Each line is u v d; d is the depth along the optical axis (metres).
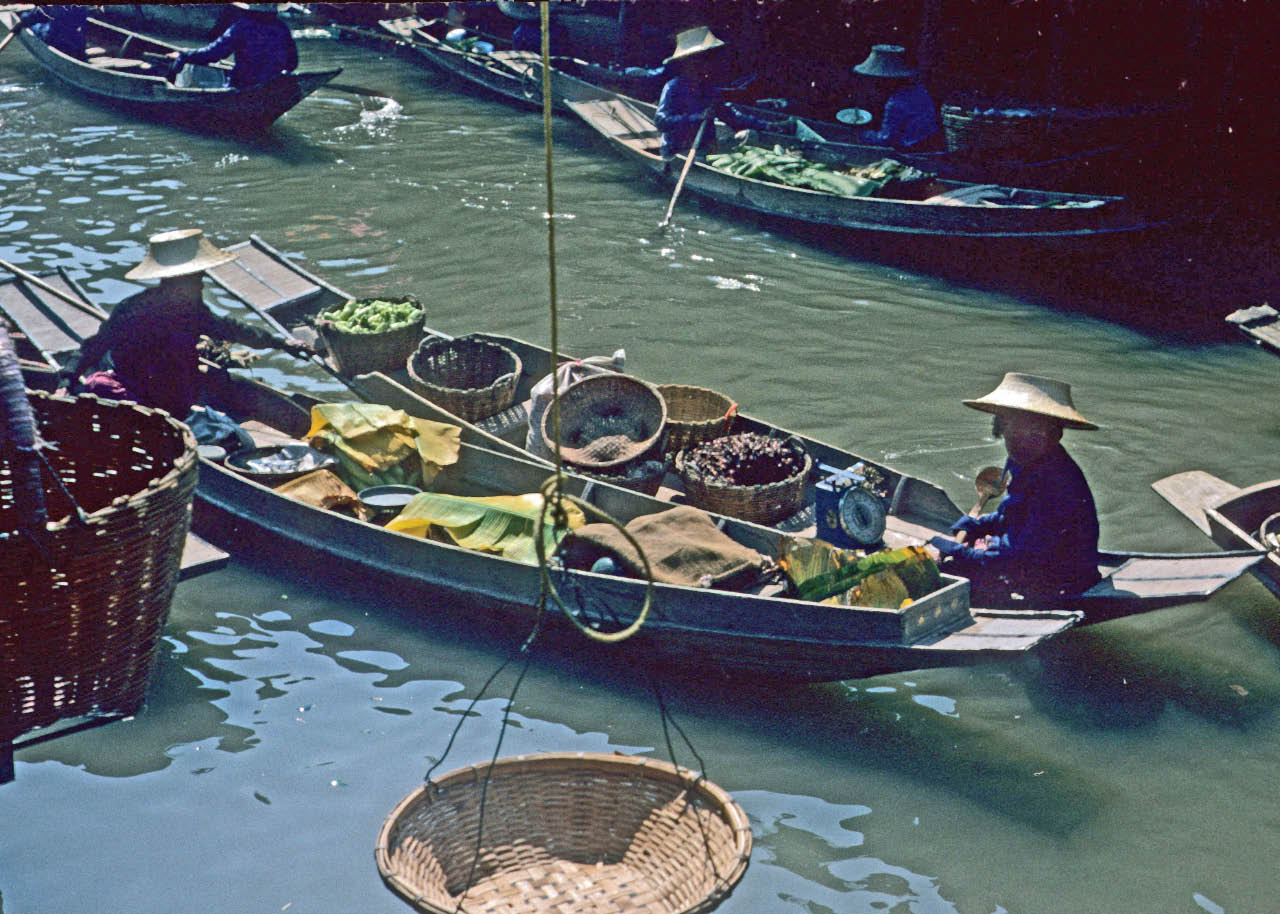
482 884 4.21
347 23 22.77
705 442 7.71
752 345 10.62
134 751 5.76
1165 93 13.86
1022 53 14.78
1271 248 12.79
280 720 6.00
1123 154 13.14
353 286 11.66
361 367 8.72
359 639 6.66
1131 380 10.12
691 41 14.09
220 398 8.82
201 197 14.12
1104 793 5.59
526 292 11.66
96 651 4.25
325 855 5.16
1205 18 13.12
